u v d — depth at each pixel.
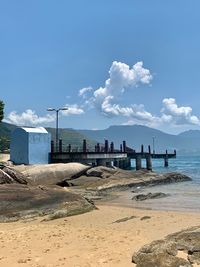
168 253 12.39
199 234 14.11
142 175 52.44
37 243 16.12
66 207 25.19
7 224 22.23
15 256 13.98
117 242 15.39
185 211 27.83
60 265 12.41
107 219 23.53
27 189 26.23
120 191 44.25
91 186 45.25
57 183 46.25
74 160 60.28
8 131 166.00
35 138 58.81
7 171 30.89
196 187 47.50
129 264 12.05
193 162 169.62
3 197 24.39
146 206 31.23
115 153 68.06
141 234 17.16
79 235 17.59
